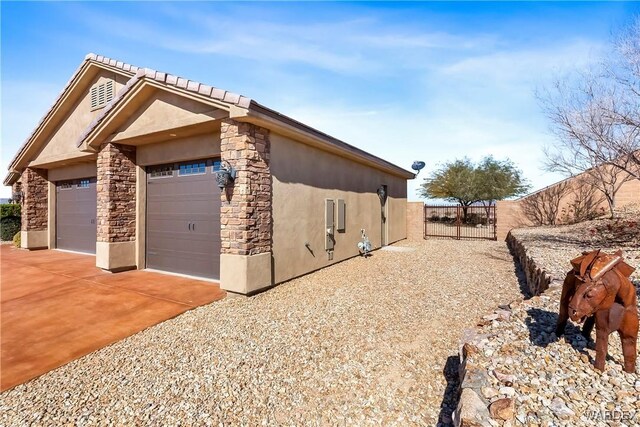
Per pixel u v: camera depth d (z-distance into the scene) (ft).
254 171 21.30
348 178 35.60
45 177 42.80
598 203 50.31
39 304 20.13
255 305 19.70
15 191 50.49
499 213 55.62
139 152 29.19
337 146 29.96
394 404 10.39
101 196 28.14
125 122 26.58
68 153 34.73
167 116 24.03
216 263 25.21
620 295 8.96
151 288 23.30
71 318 17.97
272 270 23.48
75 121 34.76
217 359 13.37
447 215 73.77
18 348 14.66
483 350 10.66
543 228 46.70
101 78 31.86
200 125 22.77
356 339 14.88
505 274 27.61
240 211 20.74
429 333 15.46
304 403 10.54
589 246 29.12
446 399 10.52
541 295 15.44
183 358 13.56
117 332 16.24
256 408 10.34
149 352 14.19
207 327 16.65
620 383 8.61
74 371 12.80
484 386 8.64
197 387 11.51
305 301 20.38
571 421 7.36
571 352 10.19
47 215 42.88
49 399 11.05
